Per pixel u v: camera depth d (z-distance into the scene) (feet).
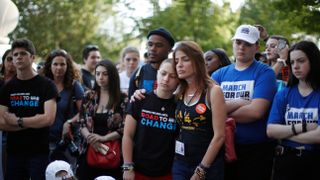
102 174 19.04
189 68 15.01
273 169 16.14
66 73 21.86
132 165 16.22
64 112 21.47
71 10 69.10
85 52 28.35
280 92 15.87
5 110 17.94
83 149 19.27
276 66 19.11
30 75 18.03
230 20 69.05
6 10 28.45
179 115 15.25
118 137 19.04
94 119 19.29
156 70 18.51
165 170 16.10
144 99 16.29
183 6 71.00
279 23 37.91
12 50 17.97
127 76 28.81
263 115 16.43
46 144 18.17
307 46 15.25
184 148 15.02
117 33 81.41
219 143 14.58
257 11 55.42
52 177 16.20
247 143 16.57
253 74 16.78
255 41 16.87
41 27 64.08
